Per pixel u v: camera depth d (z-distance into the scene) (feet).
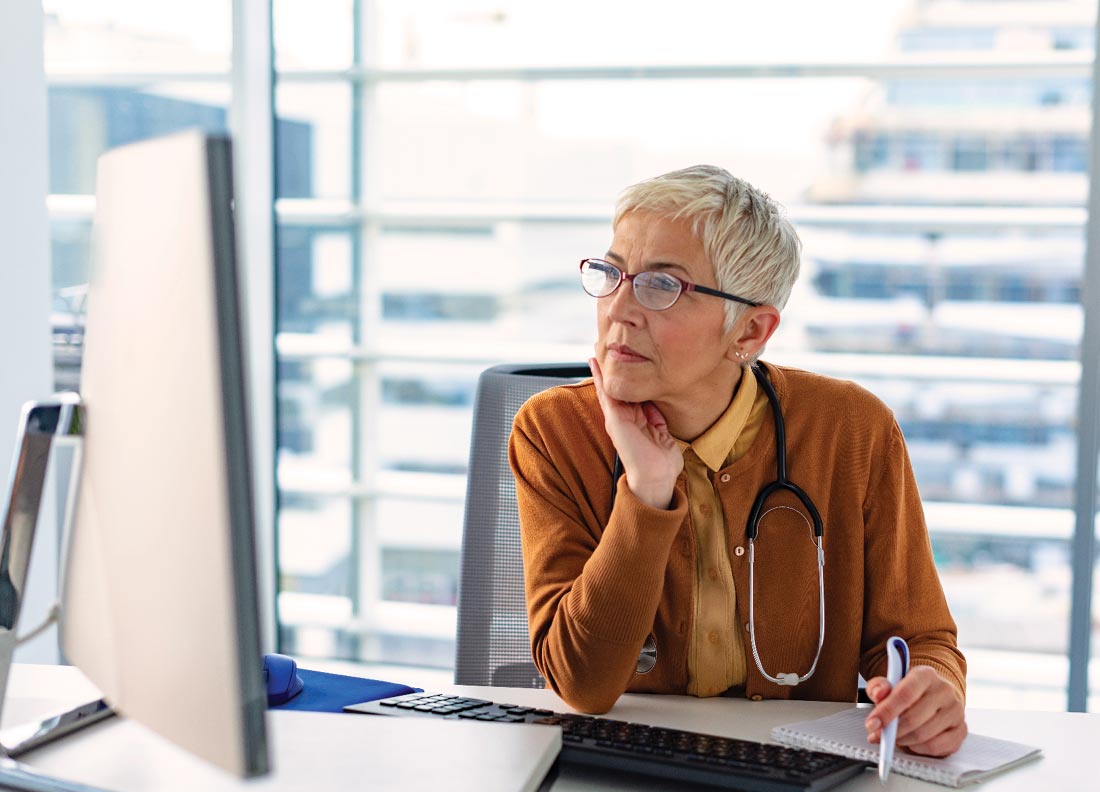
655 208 4.09
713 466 4.33
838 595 4.44
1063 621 10.84
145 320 2.36
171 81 11.50
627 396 4.07
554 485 4.46
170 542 2.27
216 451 2.10
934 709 3.29
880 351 10.84
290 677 3.82
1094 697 9.84
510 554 4.97
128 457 2.45
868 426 4.52
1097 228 9.34
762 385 4.51
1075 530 9.59
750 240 4.07
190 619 2.22
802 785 2.95
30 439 2.86
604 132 11.03
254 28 11.39
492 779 2.87
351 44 11.44
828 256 10.77
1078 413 9.52
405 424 11.89
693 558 4.29
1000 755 3.35
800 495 4.37
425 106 11.41
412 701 3.76
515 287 11.49
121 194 2.56
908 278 10.69
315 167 11.66
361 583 12.10
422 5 11.27
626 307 4.07
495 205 11.40
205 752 2.20
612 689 3.82
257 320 11.57
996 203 10.44
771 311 4.20
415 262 11.64
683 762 3.10
